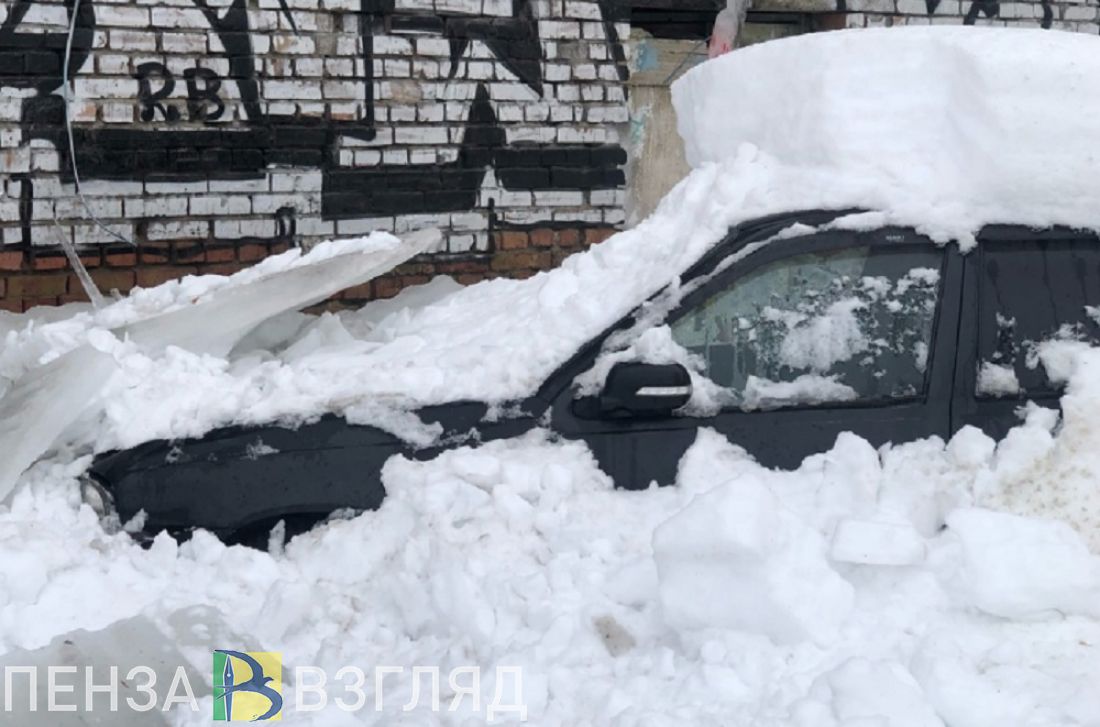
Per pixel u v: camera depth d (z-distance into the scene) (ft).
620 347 14.84
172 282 20.57
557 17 30.42
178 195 27.96
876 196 15.11
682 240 15.58
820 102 15.47
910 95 15.29
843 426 14.89
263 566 14.05
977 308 15.12
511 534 14.11
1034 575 13.02
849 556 13.07
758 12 33.32
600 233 31.37
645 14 32.12
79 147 27.20
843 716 11.24
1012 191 15.01
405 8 29.17
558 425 14.71
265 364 16.28
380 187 29.40
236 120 28.19
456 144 29.94
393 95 29.30
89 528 14.47
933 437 14.94
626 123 31.27
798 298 15.02
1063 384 15.23
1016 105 14.78
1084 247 15.43
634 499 14.52
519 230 30.66
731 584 12.67
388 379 14.88
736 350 14.94
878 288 15.07
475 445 14.64
